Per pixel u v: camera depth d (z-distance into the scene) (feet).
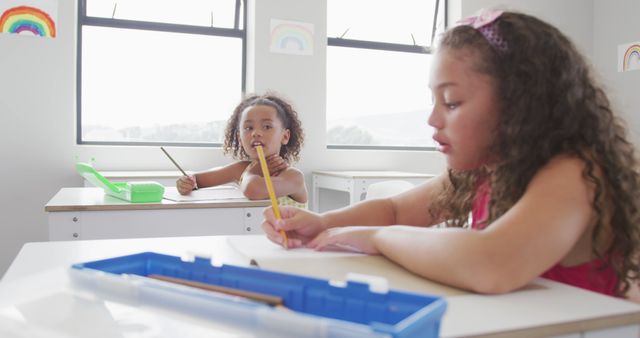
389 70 13.14
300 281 1.60
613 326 1.66
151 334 1.58
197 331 1.59
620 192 2.32
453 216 3.15
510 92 2.29
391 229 2.49
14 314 1.72
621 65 13.10
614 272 2.45
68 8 10.19
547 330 1.57
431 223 3.33
